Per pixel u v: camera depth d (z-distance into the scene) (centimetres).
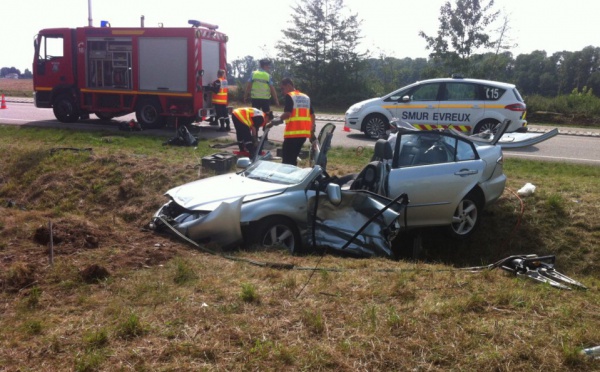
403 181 757
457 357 354
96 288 470
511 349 362
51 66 1717
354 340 373
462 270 562
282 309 423
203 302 435
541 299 462
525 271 550
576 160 1273
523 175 1062
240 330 383
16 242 582
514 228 859
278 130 1686
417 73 3862
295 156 965
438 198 774
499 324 400
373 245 684
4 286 466
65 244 579
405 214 761
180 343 363
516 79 6291
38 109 2247
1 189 1027
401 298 454
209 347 357
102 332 370
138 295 451
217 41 1659
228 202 613
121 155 1093
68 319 408
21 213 728
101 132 1473
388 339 374
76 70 1702
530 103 2800
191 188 703
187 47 1559
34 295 442
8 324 402
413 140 796
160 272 514
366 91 3650
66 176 1021
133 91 1627
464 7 3469
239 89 3572
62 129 1504
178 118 1656
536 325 403
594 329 394
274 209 637
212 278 495
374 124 1557
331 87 3703
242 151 1091
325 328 390
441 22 3528
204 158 1016
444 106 1473
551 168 1151
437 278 519
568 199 909
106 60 1647
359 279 504
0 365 341
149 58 1598
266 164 752
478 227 844
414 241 812
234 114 1085
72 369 335
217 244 619
